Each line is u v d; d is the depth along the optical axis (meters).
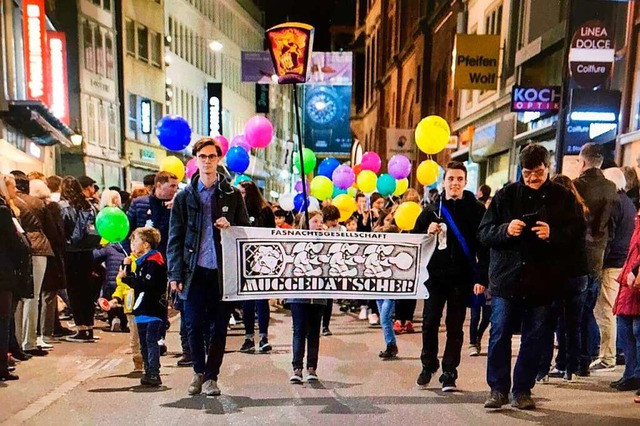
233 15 41.38
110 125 23.30
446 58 18.97
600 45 8.96
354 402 4.31
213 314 4.48
